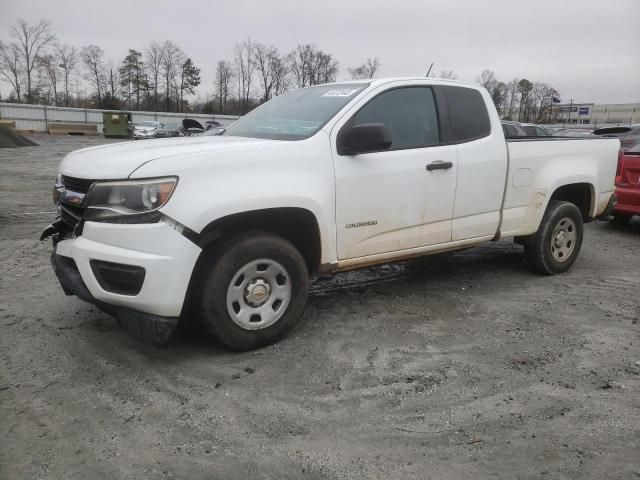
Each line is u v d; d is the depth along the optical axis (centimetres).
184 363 374
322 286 555
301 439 290
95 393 334
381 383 351
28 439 287
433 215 474
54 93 8631
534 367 376
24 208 1014
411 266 639
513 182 533
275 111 490
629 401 332
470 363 380
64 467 265
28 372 358
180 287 347
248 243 376
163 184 342
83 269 358
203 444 285
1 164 1959
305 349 399
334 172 411
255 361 379
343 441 289
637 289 562
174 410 316
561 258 603
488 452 281
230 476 261
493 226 526
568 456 278
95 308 473
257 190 370
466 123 500
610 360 389
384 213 442
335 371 366
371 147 404
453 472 265
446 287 557
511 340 422
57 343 402
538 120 7744
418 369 371
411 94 471
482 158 501
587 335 434
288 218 412
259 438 291
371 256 446
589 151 607
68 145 3412
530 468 268
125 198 344
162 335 351
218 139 427
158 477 260
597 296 536
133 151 373
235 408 319
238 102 8938
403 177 447
